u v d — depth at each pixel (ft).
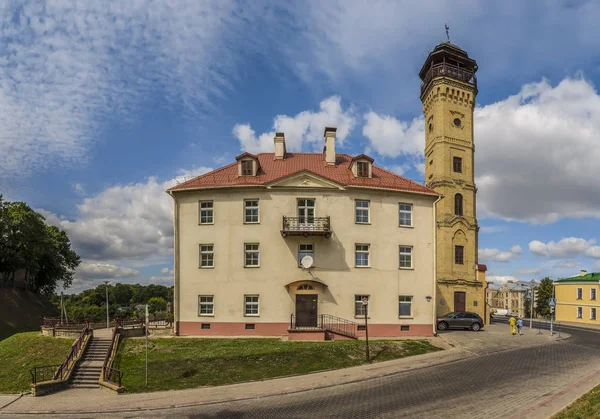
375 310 104.17
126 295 509.35
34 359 95.25
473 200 152.97
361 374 71.56
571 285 204.44
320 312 102.12
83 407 60.03
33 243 203.31
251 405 56.80
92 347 90.89
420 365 76.48
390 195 108.78
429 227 110.42
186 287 103.14
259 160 118.52
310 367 77.30
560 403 49.60
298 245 104.06
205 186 105.09
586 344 99.09
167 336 100.42
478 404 51.08
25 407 61.05
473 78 160.66
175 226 105.70
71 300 381.40
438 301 142.31
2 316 190.08
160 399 62.28
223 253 103.60
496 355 83.87
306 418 49.55
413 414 48.62
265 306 101.81
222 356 81.15
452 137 152.87
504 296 510.58
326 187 105.29
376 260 105.81
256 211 105.09
